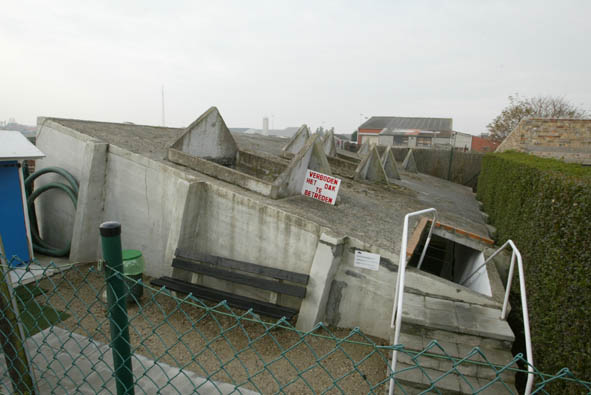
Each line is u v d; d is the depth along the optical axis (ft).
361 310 18.69
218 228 22.36
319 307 18.33
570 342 10.57
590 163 35.91
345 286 18.90
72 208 27.07
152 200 24.18
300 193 27.32
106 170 26.04
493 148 115.96
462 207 40.40
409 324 14.57
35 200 29.63
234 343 16.79
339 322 19.16
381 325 18.31
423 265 30.32
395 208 30.83
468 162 76.43
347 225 21.53
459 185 70.44
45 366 12.30
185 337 16.94
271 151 47.01
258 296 21.18
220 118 31.78
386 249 18.19
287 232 19.88
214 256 20.42
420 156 79.82
